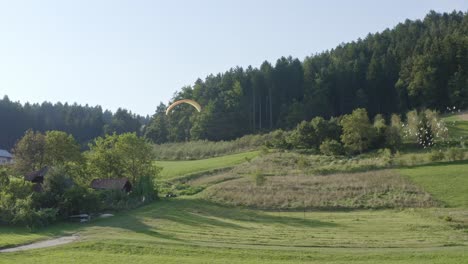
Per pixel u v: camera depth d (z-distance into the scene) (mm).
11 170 75750
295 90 164500
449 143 93875
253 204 66062
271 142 110688
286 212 61750
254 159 96875
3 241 39562
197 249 34781
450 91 135750
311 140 103812
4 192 55219
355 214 58156
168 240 39625
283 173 82125
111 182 75750
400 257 31609
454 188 64875
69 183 61844
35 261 30969
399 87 145500
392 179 70750
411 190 65438
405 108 144625
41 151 82062
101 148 83875
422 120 97750
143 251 34375
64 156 81750
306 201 64938
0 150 148375
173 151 124938
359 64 158875
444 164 77188
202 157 118188
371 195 65312
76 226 51969
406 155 85875
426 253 32688
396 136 94875
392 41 182625
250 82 162125
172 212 61188
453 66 141000
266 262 30266
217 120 148625
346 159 89375
